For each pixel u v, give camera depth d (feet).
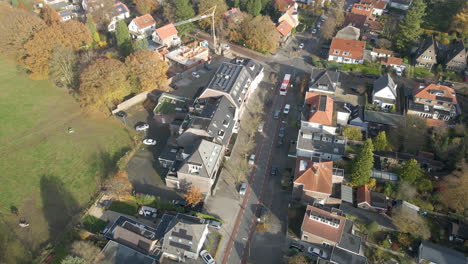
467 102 403.75
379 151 331.57
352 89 426.10
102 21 555.28
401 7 613.52
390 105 391.65
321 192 282.97
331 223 261.24
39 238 275.80
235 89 372.58
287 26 536.42
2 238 274.16
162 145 360.69
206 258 256.11
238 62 425.28
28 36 439.63
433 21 558.97
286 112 398.42
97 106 388.37
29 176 327.88
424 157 327.88
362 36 523.70
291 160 344.28
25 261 260.83
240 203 303.48
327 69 455.22
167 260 257.14
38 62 424.87
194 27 552.82
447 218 280.31
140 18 537.24
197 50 486.38
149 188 315.99
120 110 401.49
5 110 401.70
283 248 269.44
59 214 294.46
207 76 460.14
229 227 284.20
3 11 534.37
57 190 315.37
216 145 316.81
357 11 582.35
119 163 330.75
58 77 426.10
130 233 259.19
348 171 316.19
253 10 561.43
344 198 291.58
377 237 271.08
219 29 539.29
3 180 322.34
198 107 364.17
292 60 495.41
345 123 375.66
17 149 355.77
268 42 496.64
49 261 259.19
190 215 280.31
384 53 484.33
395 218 273.75
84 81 373.40
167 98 398.62
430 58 458.09
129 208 296.10
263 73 452.76
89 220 286.46
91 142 364.58
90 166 338.95
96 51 469.98
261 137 370.32
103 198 304.50
